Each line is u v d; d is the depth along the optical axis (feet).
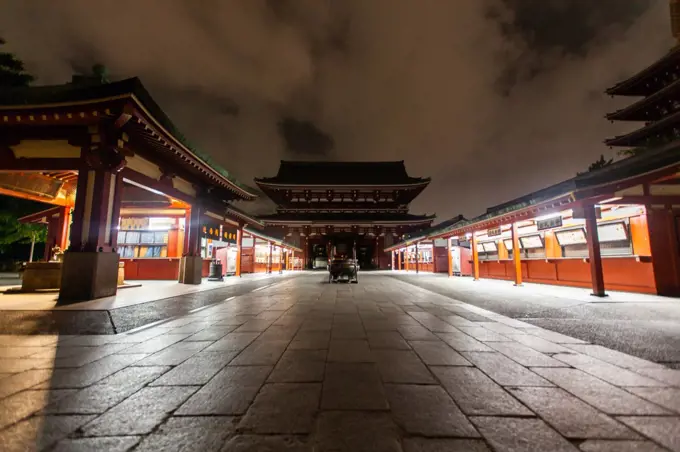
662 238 33.22
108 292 31.07
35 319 21.04
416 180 152.05
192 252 50.34
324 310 25.93
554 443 6.81
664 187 33.76
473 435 7.15
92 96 27.61
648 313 23.25
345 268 57.77
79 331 18.20
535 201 39.45
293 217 156.25
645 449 6.59
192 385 10.16
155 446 6.74
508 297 33.55
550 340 15.96
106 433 7.24
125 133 31.91
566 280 44.16
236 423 7.71
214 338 16.55
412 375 11.02
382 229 158.71
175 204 52.11
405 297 34.78
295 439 7.00
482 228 57.21
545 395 9.34
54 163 31.17
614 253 37.55
